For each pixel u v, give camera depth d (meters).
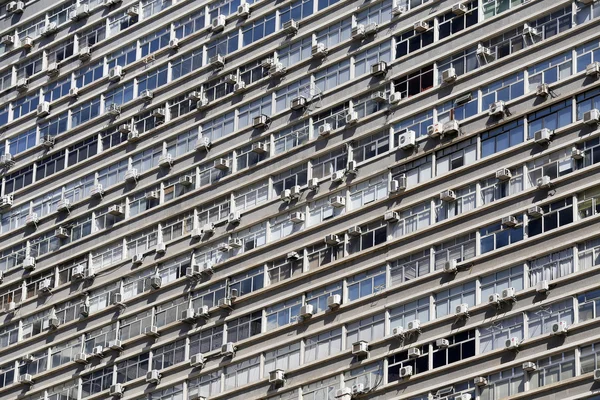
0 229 177.50
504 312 139.00
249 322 153.88
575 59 143.38
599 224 137.50
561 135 141.62
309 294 151.12
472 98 147.62
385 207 149.12
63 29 179.50
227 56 164.62
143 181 167.00
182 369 156.88
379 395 143.25
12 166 179.00
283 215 155.50
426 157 148.25
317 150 155.12
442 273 143.50
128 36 173.62
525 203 141.38
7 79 182.62
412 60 152.12
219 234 159.00
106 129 172.00
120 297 164.00
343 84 155.62
